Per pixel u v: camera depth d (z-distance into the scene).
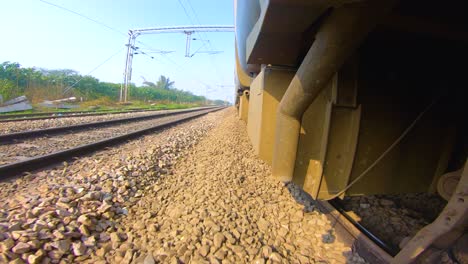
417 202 3.08
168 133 9.23
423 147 2.32
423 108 2.25
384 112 2.15
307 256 2.18
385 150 2.20
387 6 1.16
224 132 9.62
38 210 2.39
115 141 6.49
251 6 1.97
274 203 3.18
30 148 5.29
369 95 2.10
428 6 1.65
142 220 2.68
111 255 2.08
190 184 3.81
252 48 2.04
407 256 1.47
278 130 2.18
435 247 1.34
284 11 1.30
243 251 2.15
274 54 2.16
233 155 5.63
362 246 2.16
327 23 1.36
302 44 1.99
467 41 2.04
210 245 2.21
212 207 2.87
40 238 2.01
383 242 2.19
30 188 3.20
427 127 2.29
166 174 4.35
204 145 7.13
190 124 13.15
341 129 2.10
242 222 2.62
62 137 6.83
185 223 2.56
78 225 2.30
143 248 2.18
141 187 3.57
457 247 1.32
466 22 1.76
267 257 2.11
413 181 2.37
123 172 3.81
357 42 1.35
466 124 2.32
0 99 16.45
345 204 3.10
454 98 2.30
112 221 2.57
